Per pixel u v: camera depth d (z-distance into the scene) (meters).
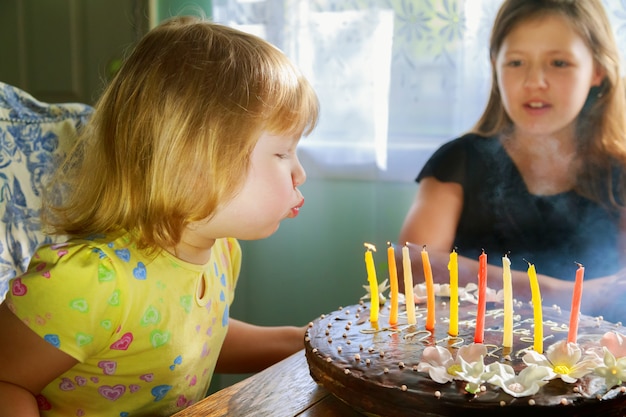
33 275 0.76
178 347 0.85
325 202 1.65
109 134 0.82
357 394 0.69
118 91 0.82
